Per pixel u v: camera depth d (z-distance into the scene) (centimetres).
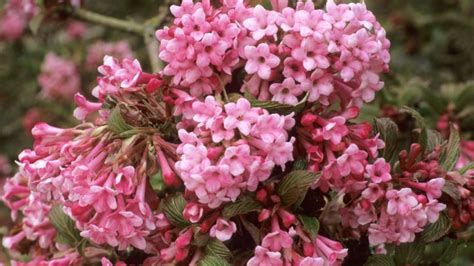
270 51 33
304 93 34
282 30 33
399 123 44
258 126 31
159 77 34
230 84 35
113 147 34
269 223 33
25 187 40
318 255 33
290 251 32
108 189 32
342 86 35
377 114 47
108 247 38
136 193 33
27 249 41
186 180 31
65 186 33
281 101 33
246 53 33
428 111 50
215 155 31
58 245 39
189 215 33
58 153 34
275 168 34
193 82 34
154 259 35
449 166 37
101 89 34
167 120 34
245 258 34
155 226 34
